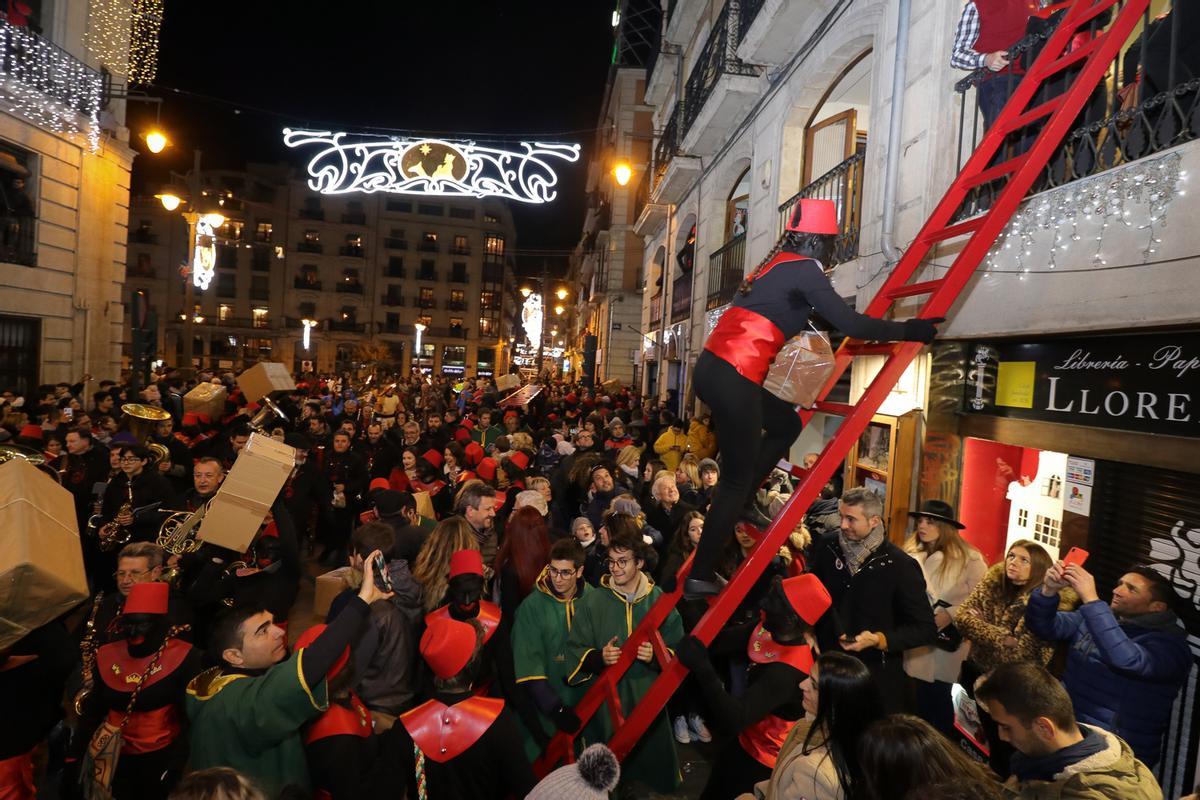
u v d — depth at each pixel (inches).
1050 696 89.8
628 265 1222.9
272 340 2402.8
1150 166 135.5
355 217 2492.6
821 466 109.0
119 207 642.8
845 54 313.9
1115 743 90.2
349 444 342.6
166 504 224.8
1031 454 192.9
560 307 2070.6
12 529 91.6
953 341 214.7
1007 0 179.8
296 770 103.4
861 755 80.7
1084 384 165.9
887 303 130.3
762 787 107.4
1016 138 184.5
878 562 149.9
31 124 523.5
